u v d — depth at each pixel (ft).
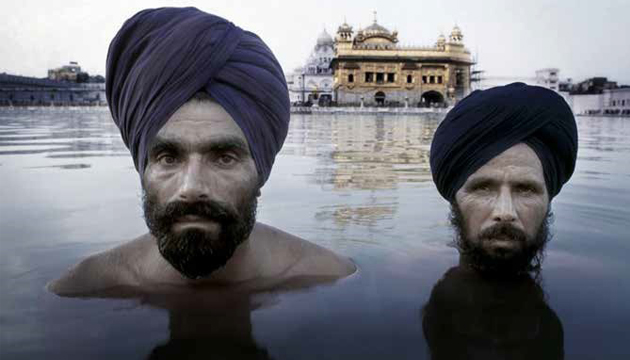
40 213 8.94
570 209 9.55
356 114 114.83
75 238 7.32
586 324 4.47
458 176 6.11
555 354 3.89
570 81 134.82
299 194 11.16
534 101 5.97
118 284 5.49
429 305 4.90
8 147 23.71
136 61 5.37
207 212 4.87
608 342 4.11
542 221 5.96
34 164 16.72
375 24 158.81
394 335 4.22
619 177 13.94
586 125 57.36
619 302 5.00
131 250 5.81
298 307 4.83
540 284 5.55
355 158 19.99
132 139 5.42
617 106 112.78
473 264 6.06
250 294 5.18
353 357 3.83
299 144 28.14
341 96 151.12
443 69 151.74
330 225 8.29
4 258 6.38
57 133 35.17
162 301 5.00
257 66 5.48
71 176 13.76
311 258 6.02
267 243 5.99
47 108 112.98
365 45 157.07
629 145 27.45
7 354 3.88
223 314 4.66
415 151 23.45
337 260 6.14
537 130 5.91
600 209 9.53
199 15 5.48
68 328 4.36
